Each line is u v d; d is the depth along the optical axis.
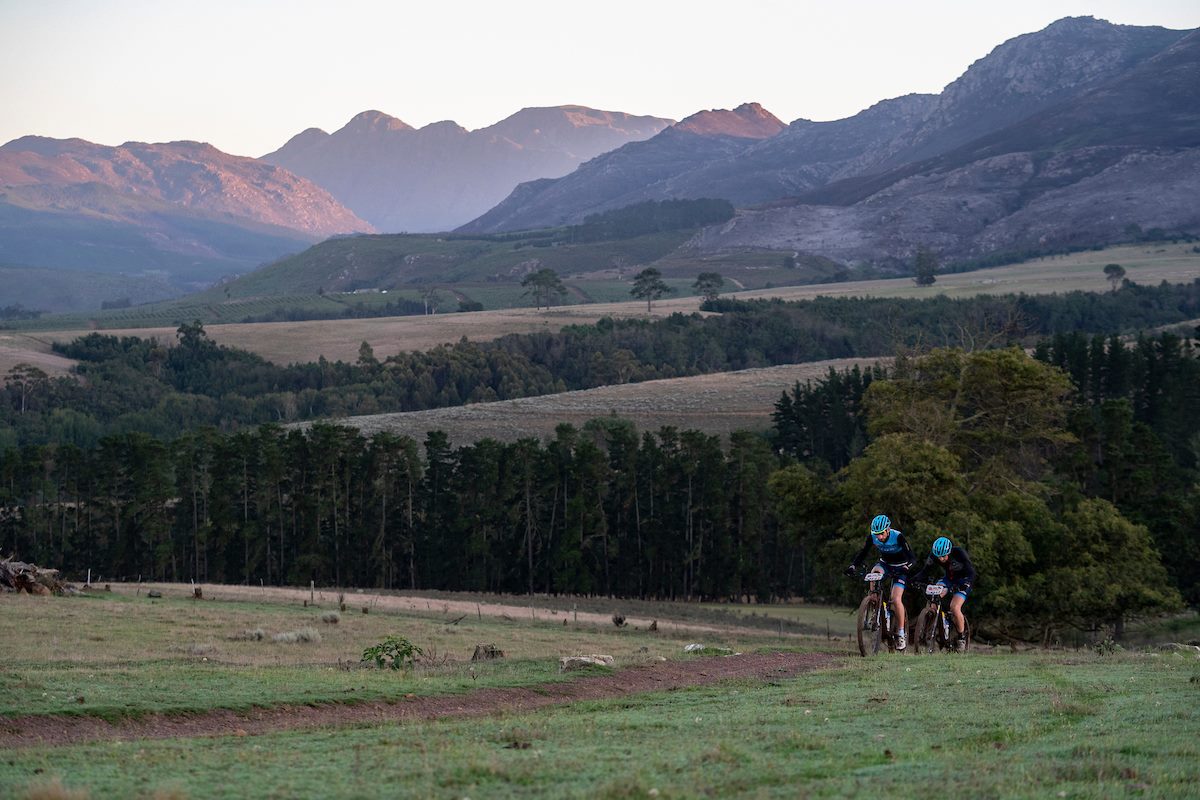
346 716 14.95
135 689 16.34
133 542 113.94
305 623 43.78
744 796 7.68
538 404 166.75
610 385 193.62
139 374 199.38
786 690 14.40
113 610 43.16
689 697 14.47
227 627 39.53
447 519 112.62
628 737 10.76
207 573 115.69
